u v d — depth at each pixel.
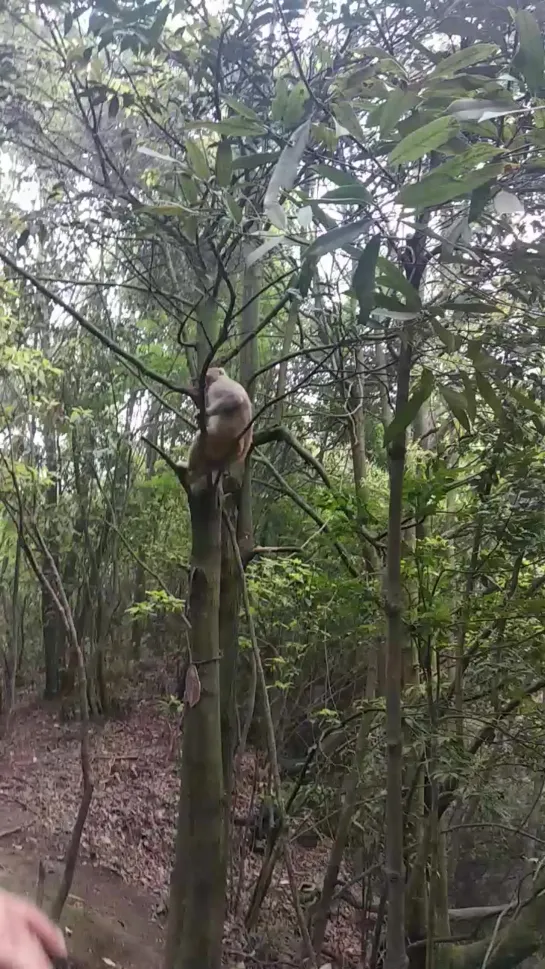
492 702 2.95
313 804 4.35
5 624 7.89
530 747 2.64
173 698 5.52
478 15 1.68
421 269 1.87
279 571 4.16
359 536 2.96
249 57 2.91
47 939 0.68
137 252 4.62
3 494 3.53
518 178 1.80
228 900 4.24
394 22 2.22
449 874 3.56
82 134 4.19
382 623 3.04
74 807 5.72
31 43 3.51
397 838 2.13
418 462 3.38
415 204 1.20
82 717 2.93
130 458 6.89
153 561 6.92
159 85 3.21
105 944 3.80
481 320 2.40
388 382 3.72
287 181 1.28
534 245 1.62
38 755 6.73
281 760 4.82
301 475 5.85
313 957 2.79
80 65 2.73
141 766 6.59
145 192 3.36
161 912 4.48
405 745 2.72
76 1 2.54
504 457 2.67
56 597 2.95
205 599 2.87
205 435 2.66
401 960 2.11
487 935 3.47
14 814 5.46
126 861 5.04
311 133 1.89
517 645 2.73
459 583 2.93
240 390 2.69
